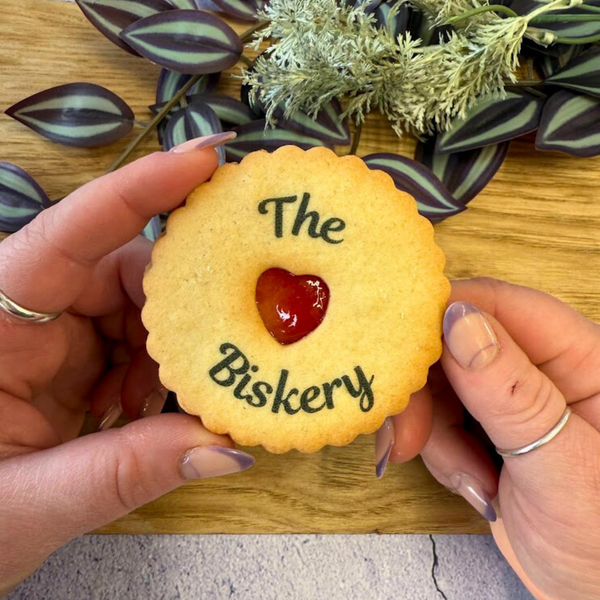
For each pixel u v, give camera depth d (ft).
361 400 0.45
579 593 0.54
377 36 0.58
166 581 0.69
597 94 0.65
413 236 0.46
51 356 0.56
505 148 0.69
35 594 0.68
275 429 0.45
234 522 0.67
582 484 0.49
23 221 0.65
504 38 0.55
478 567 0.73
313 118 0.64
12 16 0.69
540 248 0.71
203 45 0.64
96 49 0.70
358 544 0.71
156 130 0.69
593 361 0.55
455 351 0.46
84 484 0.46
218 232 0.46
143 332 0.68
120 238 0.50
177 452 0.46
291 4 0.56
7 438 0.50
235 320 0.46
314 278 0.46
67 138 0.66
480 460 0.62
